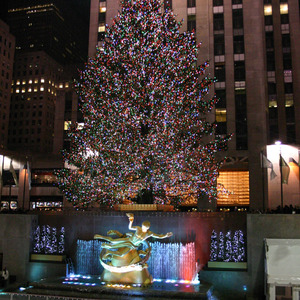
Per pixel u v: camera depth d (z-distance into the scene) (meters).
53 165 67.62
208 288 19.42
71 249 24.59
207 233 22.73
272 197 41.66
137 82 32.88
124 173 32.50
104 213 24.56
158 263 22.77
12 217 24.72
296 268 18.41
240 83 56.12
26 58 140.00
